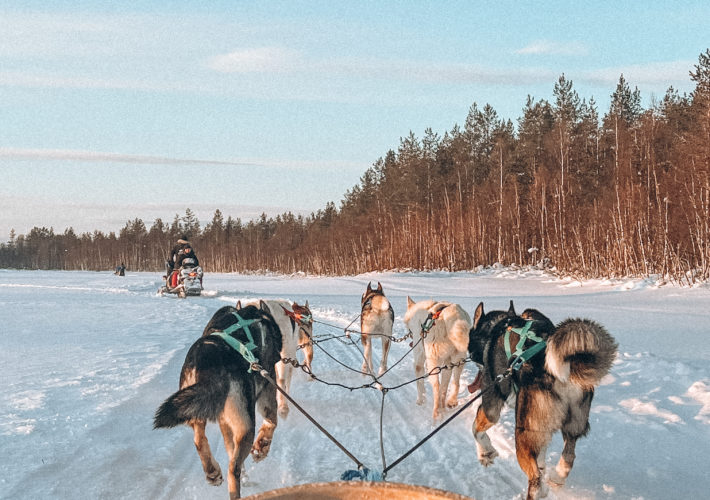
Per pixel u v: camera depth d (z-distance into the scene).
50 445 6.61
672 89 61.28
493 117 73.75
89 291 34.69
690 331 14.32
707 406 7.97
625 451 6.65
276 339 6.56
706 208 29.38
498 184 59.47
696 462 6.25
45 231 196.00
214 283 50.34
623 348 12.20
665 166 45.06
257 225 164.12
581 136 60.50
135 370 10.70
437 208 66.12
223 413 5.30
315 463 6.64
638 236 33.16
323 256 90.12
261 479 6.20
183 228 181.62
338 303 24.64
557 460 6.39
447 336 8.38
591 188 54.69
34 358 11.93
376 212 77.62
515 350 5.70
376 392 10.05
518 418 5.30
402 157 74.94
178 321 18.98
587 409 5.30
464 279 38.22
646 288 25.47
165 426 4.95
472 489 5.85
